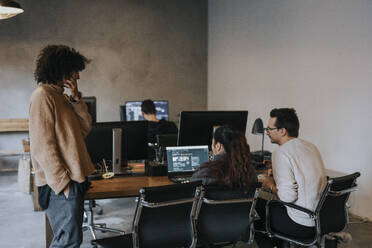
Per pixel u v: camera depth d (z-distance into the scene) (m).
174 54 7.86
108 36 7.39
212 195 2.27
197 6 7.91
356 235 3.74
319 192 2.50
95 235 3.63
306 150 2.52
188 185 2.16
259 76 6.11
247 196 2.36
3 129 6.70
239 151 2.29
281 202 2.52
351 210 4.37
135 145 3.38
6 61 6.82
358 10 4.14
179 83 7.94
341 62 4.40
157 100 7.82
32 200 5.04
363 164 4.18
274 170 2.56
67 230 2.31
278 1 5.52
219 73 7.55
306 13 4.94
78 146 2.31
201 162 3.32
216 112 3.40
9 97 6.87
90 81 7.36
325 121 4.68
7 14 4.46
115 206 4.71
